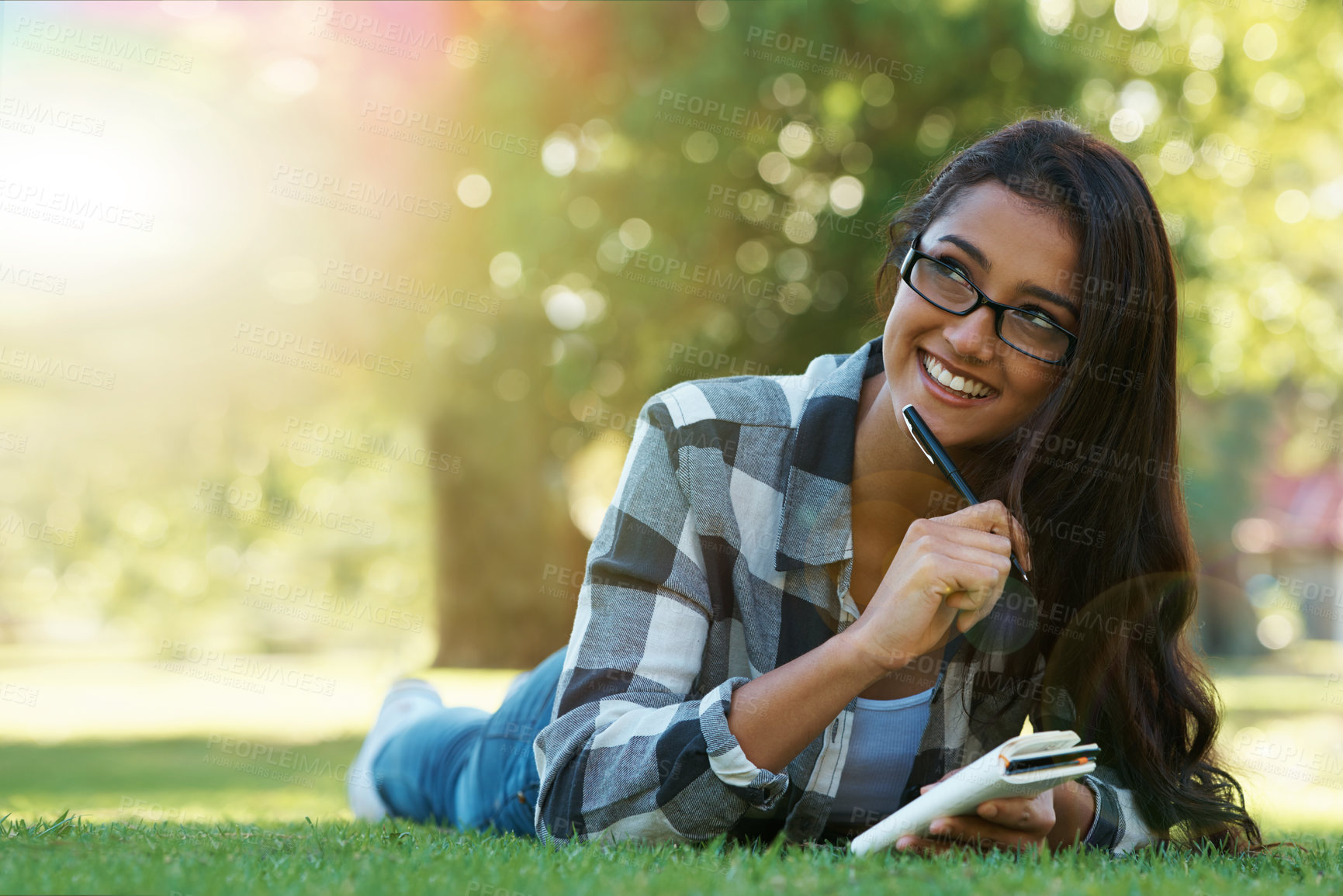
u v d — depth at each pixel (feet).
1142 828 5.77
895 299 5.55
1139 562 5.78
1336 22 28.60
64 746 22.03
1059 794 5.56
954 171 5.55
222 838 5.43
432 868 4.27
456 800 8.03
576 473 36.01
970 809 4.74
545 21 27.04
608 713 5.17
